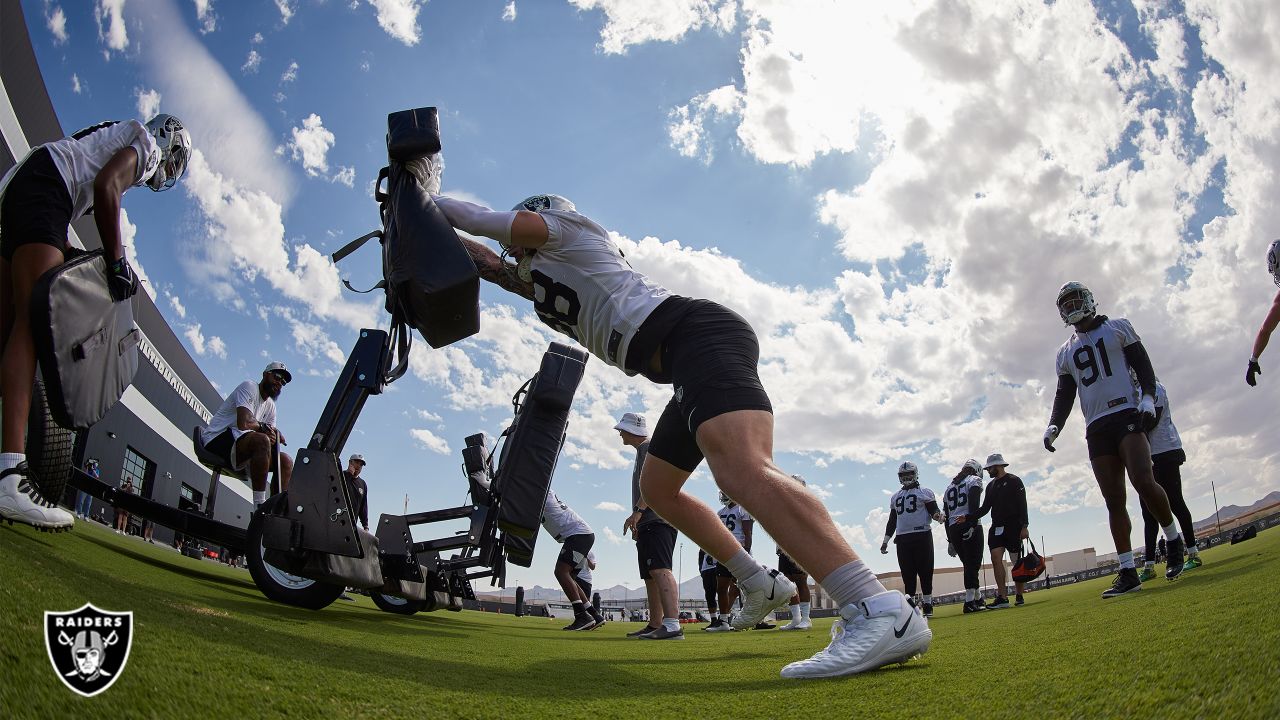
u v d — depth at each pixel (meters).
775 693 1.75
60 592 1.58
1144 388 5.68
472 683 1.82
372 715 1.27
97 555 3.28
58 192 2.83
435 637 3.50
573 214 2.58
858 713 1.43
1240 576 4.34
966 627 4.60
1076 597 8.05
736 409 2.11
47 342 2.55
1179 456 7.34
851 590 2.02
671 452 2.84
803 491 2.06
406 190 2.67
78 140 2.95
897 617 1.99
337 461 3.33
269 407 6.21
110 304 2.79
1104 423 5.83
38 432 2.71
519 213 2.55
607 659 3.15
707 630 9.92
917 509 10.45
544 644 4.31
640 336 2.38
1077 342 6.07
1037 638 2.80
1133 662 1.67
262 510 3.66
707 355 2.21
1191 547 7.19
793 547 2.04
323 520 3.27
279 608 3.39
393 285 2.67
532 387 5.15
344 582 3.37
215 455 5.80
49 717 0.93
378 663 1.94
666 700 1.69
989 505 10.04
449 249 2.59
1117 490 5.84
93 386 2.75
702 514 3.01
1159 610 3.23
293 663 1.62
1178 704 1.18
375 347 3.33
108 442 24.86
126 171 2.91
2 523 2.65
